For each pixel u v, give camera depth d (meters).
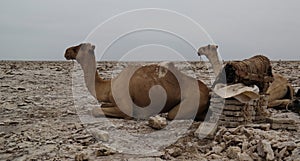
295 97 10.18
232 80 7.04
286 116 8.57
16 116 8.59
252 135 5.72
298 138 6.04
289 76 19.61
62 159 5.27
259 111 7.26
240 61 7.25
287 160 4.85
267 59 7.98
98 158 5.25
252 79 7.08
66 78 19.03
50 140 6.32
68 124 7.57
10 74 20.50
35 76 19.81
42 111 9.24
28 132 6.91
